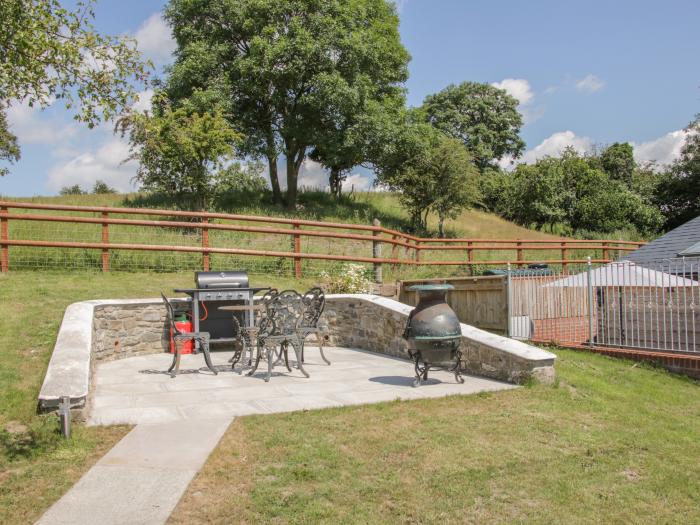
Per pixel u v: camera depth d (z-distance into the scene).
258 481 4.08
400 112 26.98
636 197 38.25
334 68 25.17
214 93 23.52
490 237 28.11
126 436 4.89
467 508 3.85
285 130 25.72
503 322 11.29
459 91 47.72
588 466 4.67
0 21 4.50
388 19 29.53
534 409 6.02
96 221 11.28
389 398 6.27
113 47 5.02
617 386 7.68
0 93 4.81
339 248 16.80
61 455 4.44
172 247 11.70
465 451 4.79
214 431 5.02
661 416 6.36
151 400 6.22
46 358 6.73
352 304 10.84
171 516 3.52
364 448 4.77
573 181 37.62
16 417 5.14
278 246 15.19
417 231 26.05
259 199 27.30
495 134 47.50
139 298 10.02
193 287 11.12
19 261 11.45
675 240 15.33
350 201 29.64
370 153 26.44
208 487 3.95
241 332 8.33
